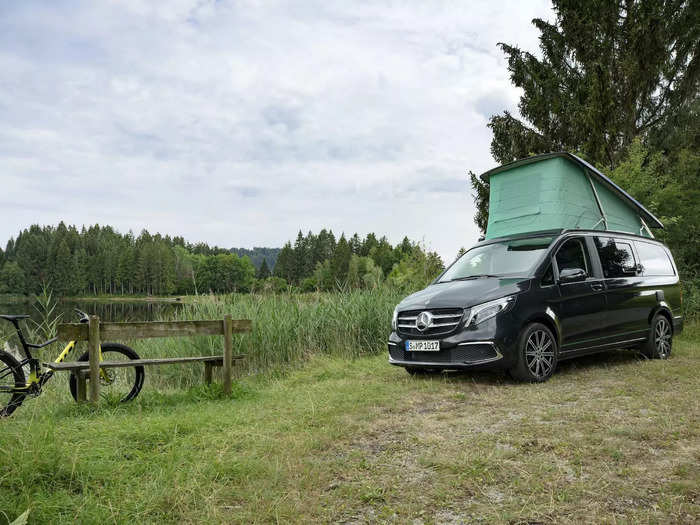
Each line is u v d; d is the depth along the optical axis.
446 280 7.51
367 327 10.51
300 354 9.60
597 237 7.65
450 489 3.16
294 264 132.00
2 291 99.56
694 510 2.76
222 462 3.51
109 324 5.41
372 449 4.00
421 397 5.68
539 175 9.12
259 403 5.66
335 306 10.68
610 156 18.59
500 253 7.41
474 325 6.14
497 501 2.98
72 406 5.11
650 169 13.74
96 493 3.02
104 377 5.76
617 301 7.39
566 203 8.89
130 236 166.50
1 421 3.69
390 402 5.50
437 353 6.34
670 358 8.02
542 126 20.41
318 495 3.11
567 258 7.09
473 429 4.40
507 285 6.44
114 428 4.21
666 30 18.69
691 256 13.38
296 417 4.93
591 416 4.55
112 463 3.41
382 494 3.12
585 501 2.92
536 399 5.34
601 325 7.14
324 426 4.60
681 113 18.78
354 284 11.80
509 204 9.48
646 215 9.97
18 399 5.27
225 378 6.20
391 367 7.98
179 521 2.79
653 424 4.27
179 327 5.94
